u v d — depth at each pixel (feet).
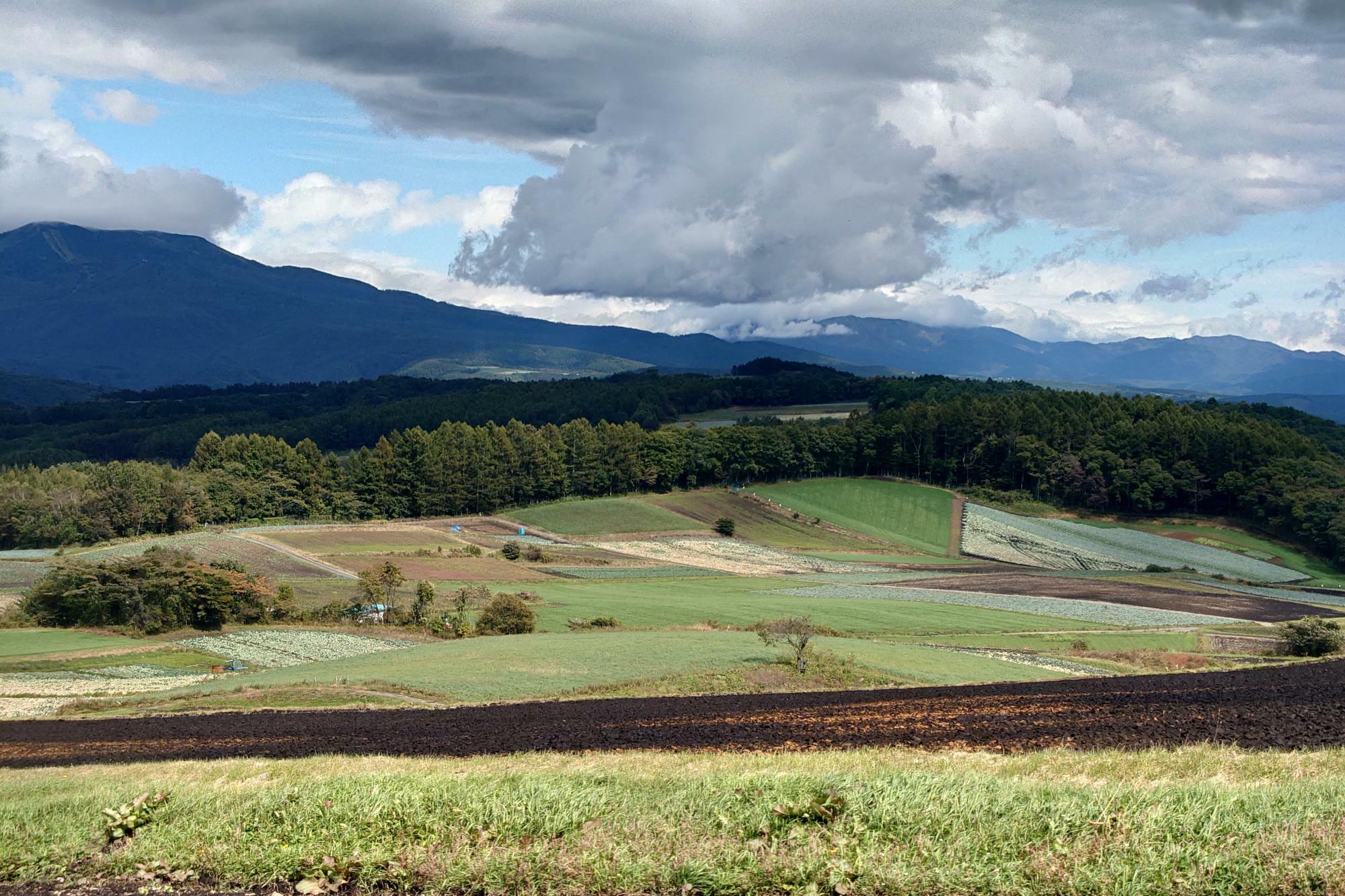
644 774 60.49
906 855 42.73
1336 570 443.32
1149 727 94.48
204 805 54.54
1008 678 170.40
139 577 263.49
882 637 247.29
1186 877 39.68
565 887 41.73
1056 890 39.58
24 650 229.04
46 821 55.16
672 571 394.93
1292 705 105.50
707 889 40.86
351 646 240.73
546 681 165.17
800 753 83.61
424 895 42.27
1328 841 41.06
